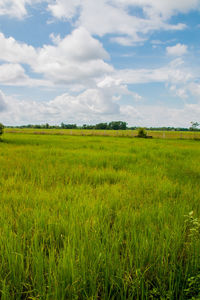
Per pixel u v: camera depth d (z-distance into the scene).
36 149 13.34
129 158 10.22
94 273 1.96
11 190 4.90
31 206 3.88
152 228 2.86
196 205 4.03
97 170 7.45
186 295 1.93
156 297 1.90
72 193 4.68
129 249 2.31
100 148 15.03
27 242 2.58
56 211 3.61
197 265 2.14
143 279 1.93
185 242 2.71
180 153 12.90
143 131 36.03
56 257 2.36
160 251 2.37
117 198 4.38
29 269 2.21
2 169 7.11
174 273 2.02
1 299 1.74
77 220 3.10
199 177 6.98
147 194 4.85
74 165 8.24
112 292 1.96
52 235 2.81
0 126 19.59
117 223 3.12
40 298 1.72
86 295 1.78
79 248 2.29
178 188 5.30
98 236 2.60
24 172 7.01
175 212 3.61
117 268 2.08
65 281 1.90
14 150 12.32
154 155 11.58
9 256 2.12
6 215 3.36
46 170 7.20
